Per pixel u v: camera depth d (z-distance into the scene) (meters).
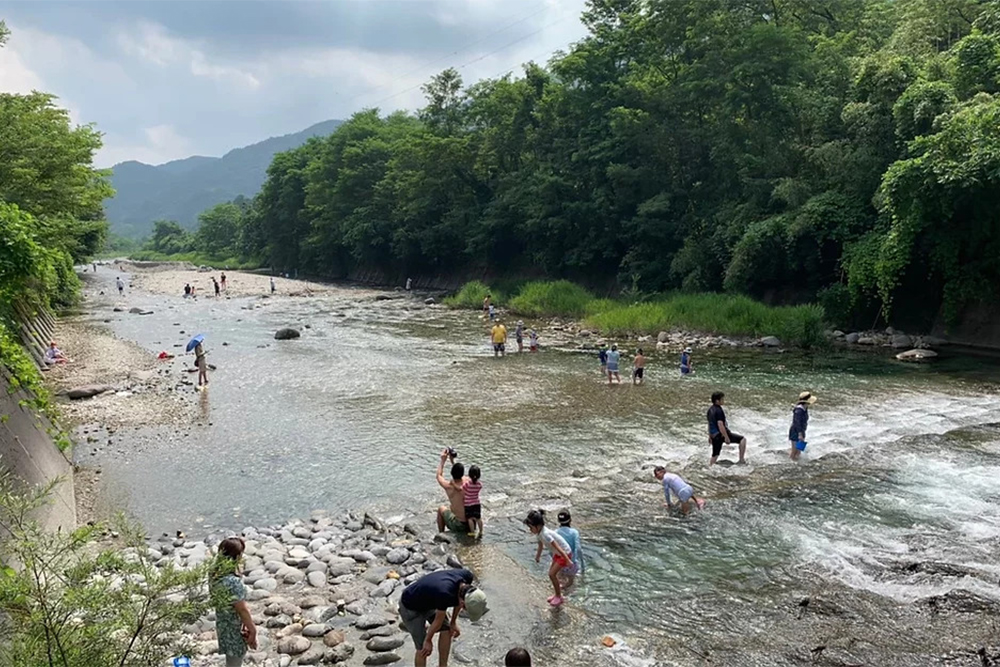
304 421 19.17
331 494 13.70
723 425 14.88
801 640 8.12
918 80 30.64
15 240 11.32
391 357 29.62
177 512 12.80
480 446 16.66
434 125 68.12
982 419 17.80
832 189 34.88
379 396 22.22
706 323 33.03
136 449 16.59
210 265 121.31
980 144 26.00
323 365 27.75
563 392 22.38
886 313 29.86
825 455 15.14
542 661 7.92
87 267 108.81
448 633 7.62
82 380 23.91
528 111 56.59
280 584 9.83
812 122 38.09
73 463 15.51
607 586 9.70
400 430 18.19
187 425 18.78
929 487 13.16
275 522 12.36
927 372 24.20
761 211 37.78
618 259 49.31
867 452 15.22
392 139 85.19
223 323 41.59
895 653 7.76
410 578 9.94
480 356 29.83
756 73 40.19
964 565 9.76
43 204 23.03
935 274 30.33
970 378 23.02
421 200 65.62
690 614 8.88
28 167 22.20
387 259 77.88
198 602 5.57
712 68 42.59
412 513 12.62
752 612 8.85
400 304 53.34
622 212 47.25
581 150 48.25
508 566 10.41
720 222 39.94
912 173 27.38
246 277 84.75
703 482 13.77
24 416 12.23
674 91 44.50
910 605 8.83
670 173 46.19
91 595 4.91
